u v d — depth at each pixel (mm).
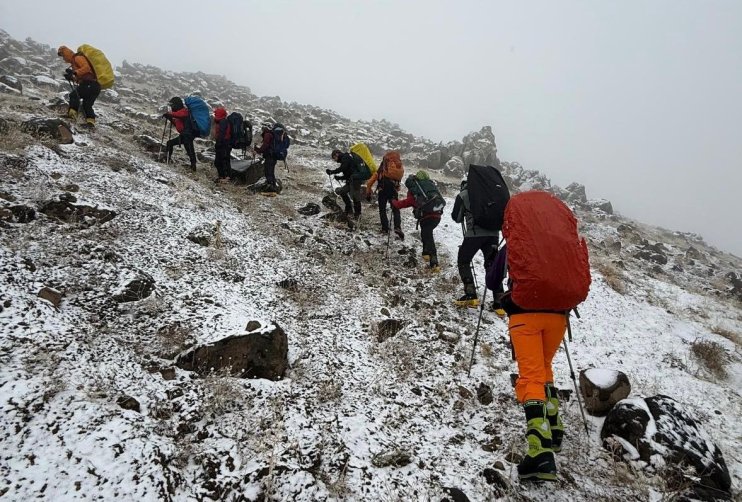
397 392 4023
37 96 11695
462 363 4668
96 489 2303
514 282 3234
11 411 2504
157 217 5988
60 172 6195
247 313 4516
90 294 3959
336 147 18141
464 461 3328
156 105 19047
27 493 2156
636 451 3385
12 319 3135
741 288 13414
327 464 3018
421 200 7250
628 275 9844
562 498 3053
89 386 2898
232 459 2820
